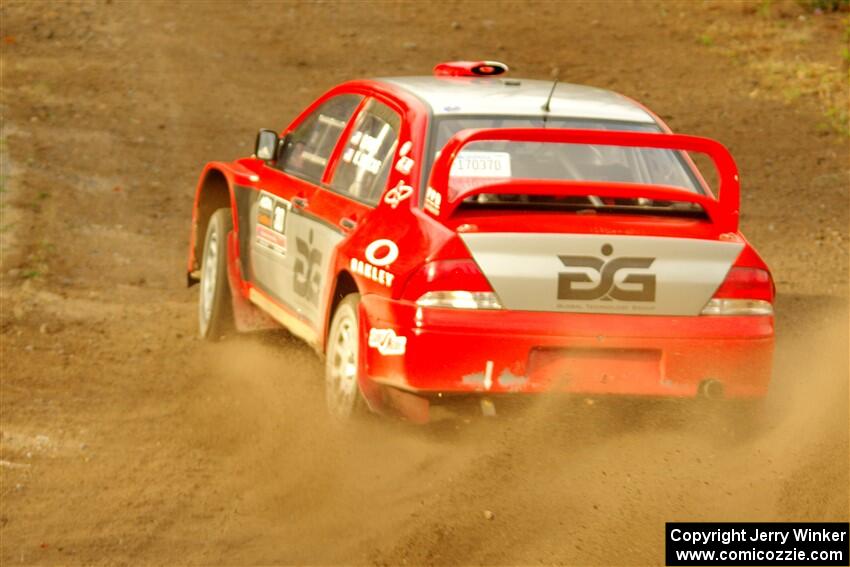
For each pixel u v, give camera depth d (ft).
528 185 58.80
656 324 59.06
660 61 202.18
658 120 70.64
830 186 147.23
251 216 84.07
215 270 88.53
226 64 199.11
